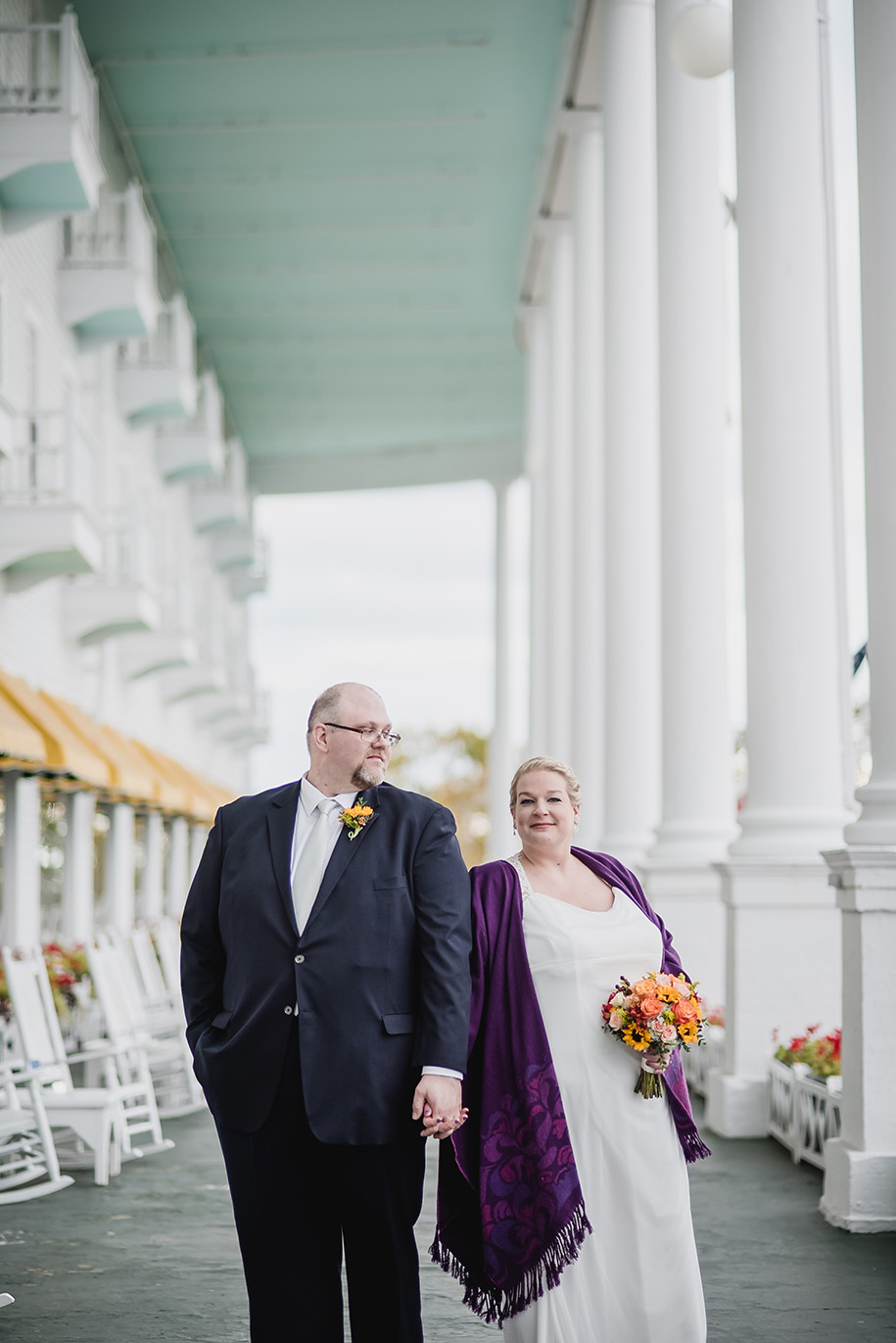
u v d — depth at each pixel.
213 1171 7.71
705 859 10.09
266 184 20.16
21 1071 8.10
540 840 4.07
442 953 3.68
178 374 18.88
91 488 13.58
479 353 27.09
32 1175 7.27
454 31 16.38
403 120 18.33
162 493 23.17
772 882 8.46
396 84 17.56
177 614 19.86
